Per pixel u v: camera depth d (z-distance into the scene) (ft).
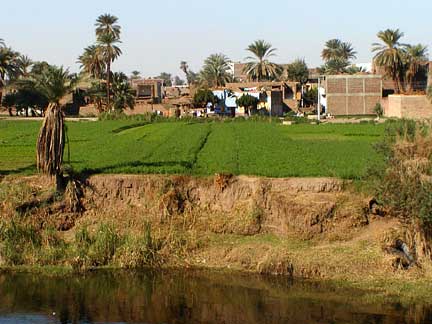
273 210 102.37
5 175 114.42
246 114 393.50
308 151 155.43
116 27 382.63
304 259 90.58
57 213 104.63
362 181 105.70
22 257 94.68
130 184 109.50
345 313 75.61
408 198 87.81
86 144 178.50
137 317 75.51
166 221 103.96
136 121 294.25
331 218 98.99
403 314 75.10
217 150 158.40
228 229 101.60
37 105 359.66
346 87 376.27
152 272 91.56
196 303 79.87
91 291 84.12
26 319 74.43
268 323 73.15
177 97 483.10
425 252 89.71
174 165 122.72
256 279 88.22
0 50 359.66
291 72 495.41
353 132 227.81
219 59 506.48
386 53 391.24
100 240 95.66
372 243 93.86
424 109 322.14
